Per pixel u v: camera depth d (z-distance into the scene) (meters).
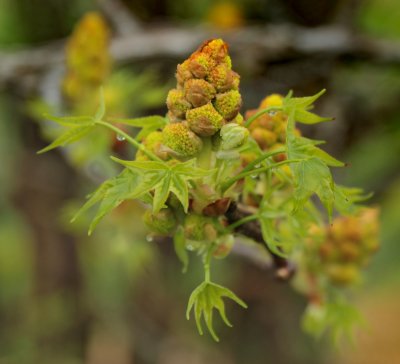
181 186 0.36
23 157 0.89
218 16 0.72
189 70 0.37
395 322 1.89
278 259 0.43
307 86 0.71
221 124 0.37
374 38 0.69
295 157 0.37
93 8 0.73
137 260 0.56
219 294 0.38
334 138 0.74
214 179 0.39
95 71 0.54
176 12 0.74
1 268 1.31
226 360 0.95
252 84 0.70
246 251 0.47
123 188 0.36
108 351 1.32
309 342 0.88
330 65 0.70
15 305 1.27
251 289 0.88
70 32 0.74
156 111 0.69
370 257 0.48
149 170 0.36
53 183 0.89
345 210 0.41
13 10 0.74
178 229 0.40
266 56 0.68
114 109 0.54
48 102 0.57
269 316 0.88
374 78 0.75
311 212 0.42
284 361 0.88
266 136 0.40
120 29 0.70
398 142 0.80
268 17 0.73
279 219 0.44
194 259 0.95
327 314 0.48
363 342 1.90
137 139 0.39
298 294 0.87
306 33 0.69
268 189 0.40
